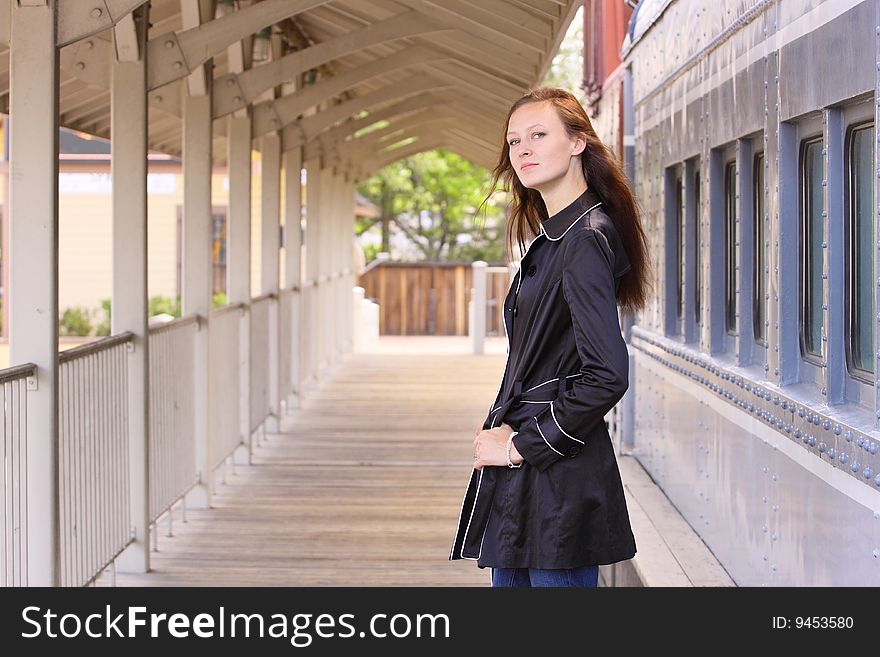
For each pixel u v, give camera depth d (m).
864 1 2.79
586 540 2.63
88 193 21.00
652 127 6.37
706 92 4.86
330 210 15.45
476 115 13.97
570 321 2.64
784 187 3.62
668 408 5.93
